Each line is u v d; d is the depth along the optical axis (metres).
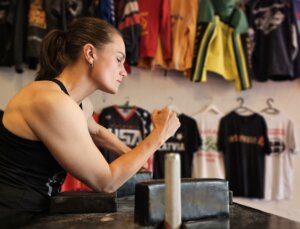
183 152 2.32
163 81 2.44
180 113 2.39
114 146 1.26
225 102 2.52
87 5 2.07
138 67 2.33
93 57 0.96
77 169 0.85
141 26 2.18
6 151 0.89
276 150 2.44
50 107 0.83
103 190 0.88
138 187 0.71
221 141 2.39
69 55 0.98
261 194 2.35
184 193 0.71
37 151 0.89
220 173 2.37
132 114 2.28
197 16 2.25
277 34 2.29
